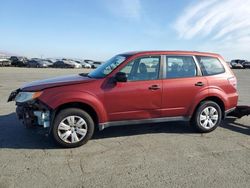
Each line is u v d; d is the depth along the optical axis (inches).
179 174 168.1
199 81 245.8
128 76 225.0
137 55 230.4
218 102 259.8
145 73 230.4
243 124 286.8
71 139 209.2
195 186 153.4
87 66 2108.8
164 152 204.2
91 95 211.9
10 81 726.5
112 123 223.9
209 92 248.7
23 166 176.1
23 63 1909.4
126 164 181.9
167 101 235.3
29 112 211.8
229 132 258.2
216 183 157.3
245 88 673.6
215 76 254.5
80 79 223.0
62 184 153.6
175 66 241.4
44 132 211.5
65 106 211.9
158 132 252.7
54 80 226.7
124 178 161.8
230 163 186.2
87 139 214.4
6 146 210.8
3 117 295.1
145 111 229.8
